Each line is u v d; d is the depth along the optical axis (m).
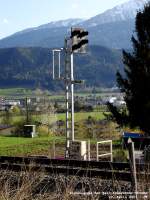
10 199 7.64
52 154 32.09
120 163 14.98
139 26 32.03
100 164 15.63
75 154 25.61
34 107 67.94
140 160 15.75
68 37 27.55
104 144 37.03
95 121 56.19
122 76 32.16
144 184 7.90
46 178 13.22
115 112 32.34
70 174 14.61
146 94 31.27
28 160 16.64
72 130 27.03
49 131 59.41
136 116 31.59
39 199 8.82
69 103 28.31
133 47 32.22
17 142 47.28
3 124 66.44
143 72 31.38
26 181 8.33
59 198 8.82
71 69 27.44
